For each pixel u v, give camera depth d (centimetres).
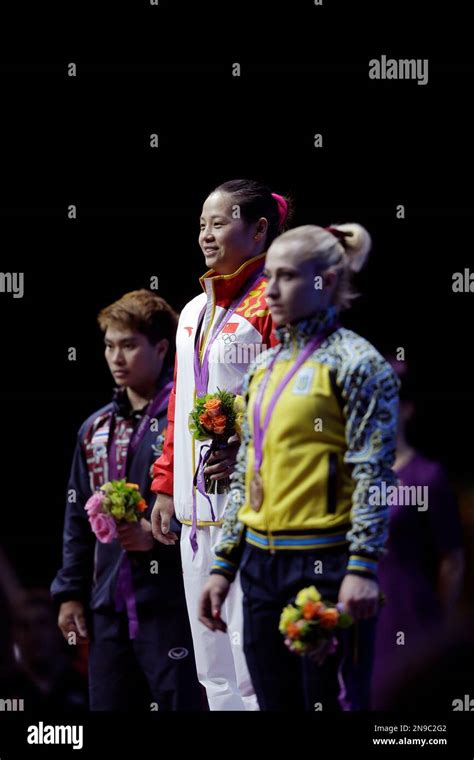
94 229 2338
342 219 2378
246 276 1470
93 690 1627
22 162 2308
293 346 1160
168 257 2352
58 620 1741
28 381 2350
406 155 2344
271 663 1134
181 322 1522
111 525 1556
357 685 1093
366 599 1055
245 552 1159
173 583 1586
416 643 1568
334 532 1101
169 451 1527
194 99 2306
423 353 2406
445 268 2398
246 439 1184
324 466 1104
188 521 1472
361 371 1094
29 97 2286
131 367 1670
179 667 1571
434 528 1555
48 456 2345
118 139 2316
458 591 1561
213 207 1472
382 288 2403
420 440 1639
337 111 2322
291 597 1112
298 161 2339
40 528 2308
